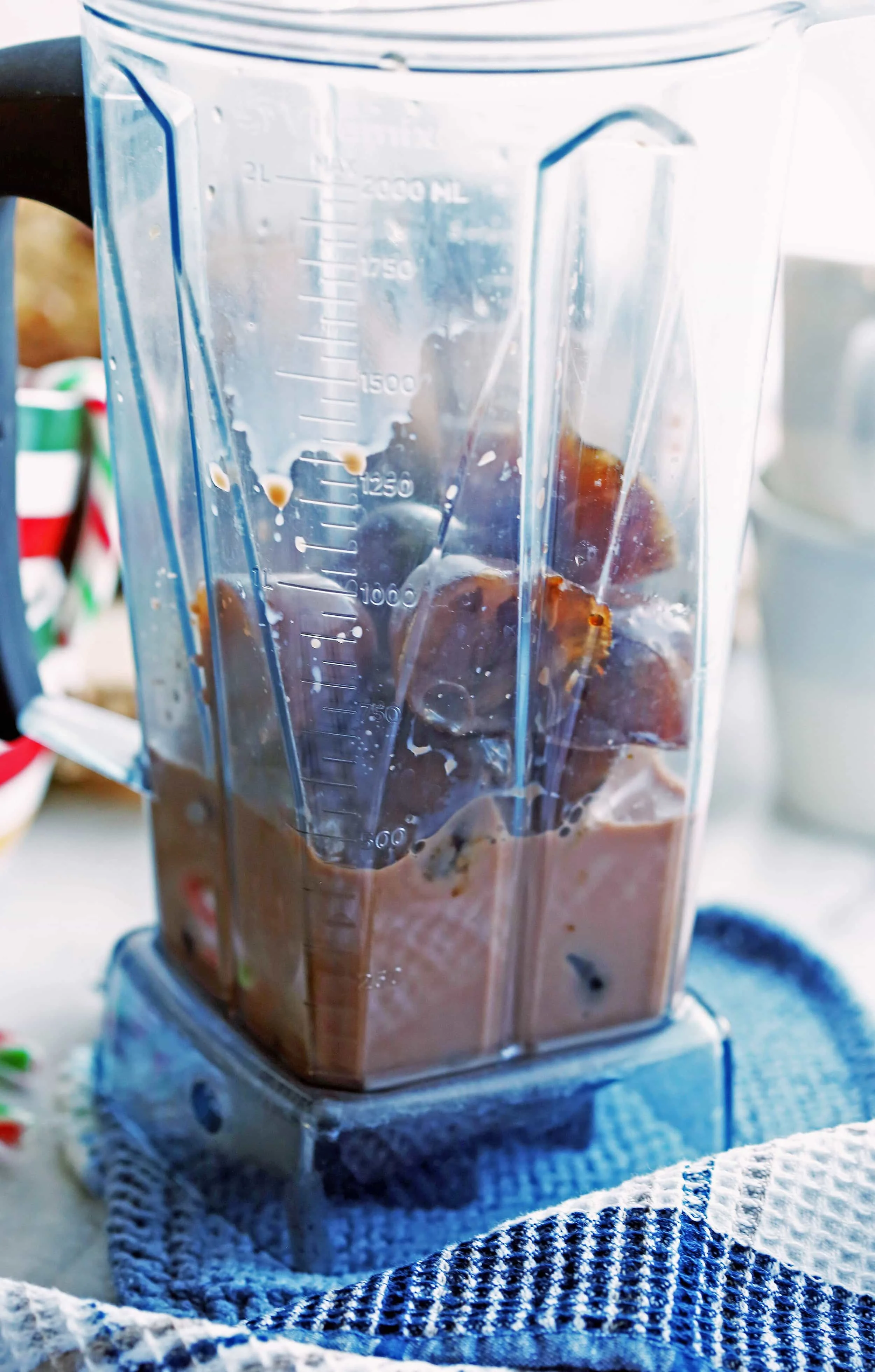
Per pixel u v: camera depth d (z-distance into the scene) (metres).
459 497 0.53
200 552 0.56
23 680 0.63
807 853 0.87
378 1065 0.57
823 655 0.83
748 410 0.55
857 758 0.86
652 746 0.56
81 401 0.74
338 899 0.54
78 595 0.75
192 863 0.60
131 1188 0.60
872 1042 0.65
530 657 0.54
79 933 0.74
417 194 0.51
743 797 0.93
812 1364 0.50
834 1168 0.54
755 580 0.91
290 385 0.52
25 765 0.72
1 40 0.74
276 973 0.57
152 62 0.52
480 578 0.53
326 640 0.53
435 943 0.56
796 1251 0.53
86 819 0.83
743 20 0.51
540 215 0.51
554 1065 0.58
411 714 0.53
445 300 0.51
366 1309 0.52
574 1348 0.50
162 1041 0.61
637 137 0.51
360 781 0.54
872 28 0.76
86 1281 0.58
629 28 0.50
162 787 0.60
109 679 0.79
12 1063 0.66
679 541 0.55
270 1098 0.57
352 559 0.53
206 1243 0.58
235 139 0.51
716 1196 0.54
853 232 0.81
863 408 0.78
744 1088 0.64
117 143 0.53
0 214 0.58
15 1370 0.50
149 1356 0.49
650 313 0.53
